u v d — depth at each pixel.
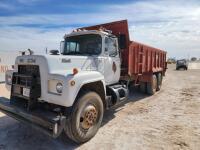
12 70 4.91
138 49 7.83
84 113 4.30
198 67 52.16
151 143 4.33
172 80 17.16
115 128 5.20
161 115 6.36
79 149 4.08
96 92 4.94
